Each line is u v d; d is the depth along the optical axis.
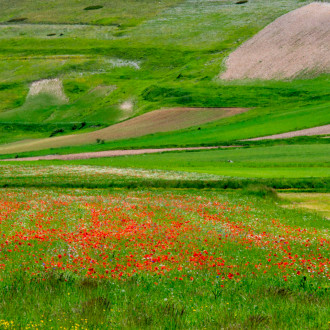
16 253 17.69
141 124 130.00
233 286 13.54
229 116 124.12
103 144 106.50
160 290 12.97
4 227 23.77
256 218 28.61
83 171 56.50
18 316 10.10
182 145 90.00
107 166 62.25
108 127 134.50
